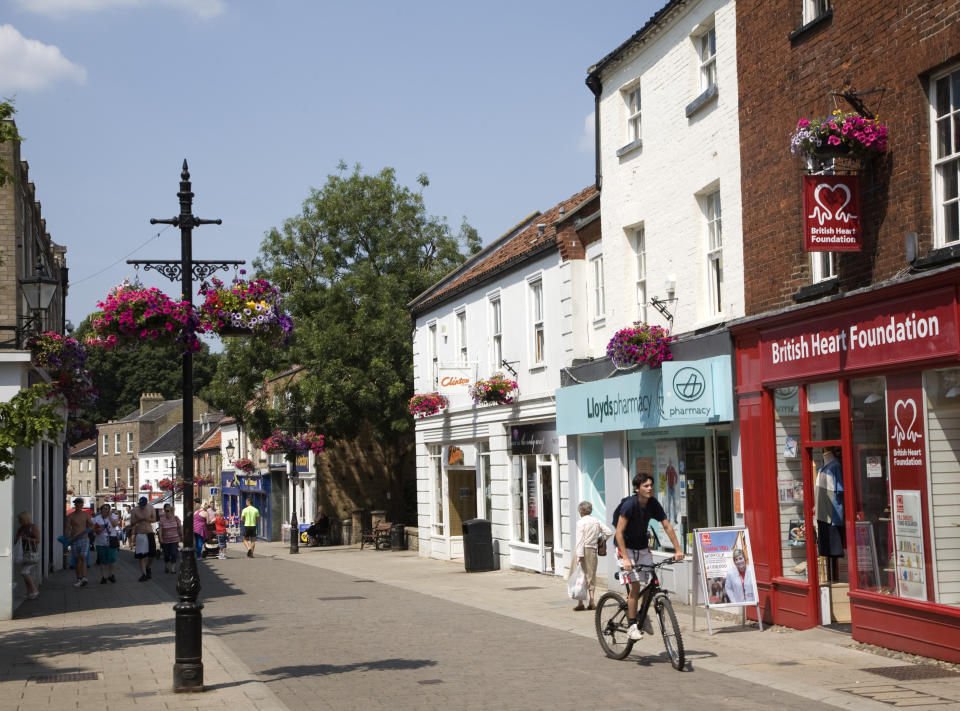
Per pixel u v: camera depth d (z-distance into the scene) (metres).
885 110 12.06
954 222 11.23
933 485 11.28
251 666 12.26
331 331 38.62
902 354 11.61
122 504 70.56
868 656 11.63
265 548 45.19
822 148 12.00
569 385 21.36
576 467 21.27
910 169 11.59
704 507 16.48
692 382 15.41
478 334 26.89
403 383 38.91
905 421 11.70
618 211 19.38
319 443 38.88
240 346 41.19
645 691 9.91
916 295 11.36
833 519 13.26
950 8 10.97
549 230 24.23
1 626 16.78
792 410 14.06
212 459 67.00
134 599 21.05
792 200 14.05
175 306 10.84
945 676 10.25
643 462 18.55
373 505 46.12
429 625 15.70
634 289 19.19
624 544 11.50
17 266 20.50
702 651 12.30
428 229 43.28
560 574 22.31
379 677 11.16
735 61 15.50
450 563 29.19
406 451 44.84
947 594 11.08
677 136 17.28
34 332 18.97
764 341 14.52
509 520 25.36
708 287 16.59
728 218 15.70
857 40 12.64
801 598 13.73
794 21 14.06
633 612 11.64
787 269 14.13
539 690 10.12
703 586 13.77
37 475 23.31
